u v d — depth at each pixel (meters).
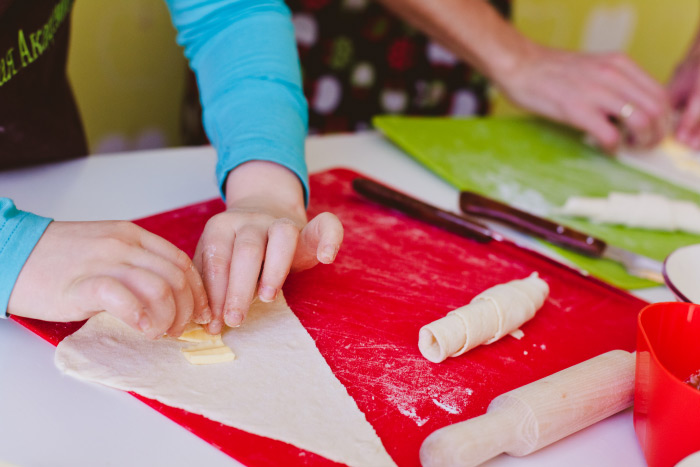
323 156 1.15
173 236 0.81
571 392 0.53
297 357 0.60
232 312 0.58
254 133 0.79
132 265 0.55
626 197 1.05
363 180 0.98
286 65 0.87
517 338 0.69
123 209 0.88
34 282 0.56
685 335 0.55
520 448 0.51
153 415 0.53
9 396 0.52
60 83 1.02
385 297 0.73
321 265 0.78
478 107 1.84
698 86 1.47
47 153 0.97
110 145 1.81
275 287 0.60
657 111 1.33
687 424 0.47
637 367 0.54
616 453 0.54
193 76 1.55
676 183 1.23
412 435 0.53
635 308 0.77
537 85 1.39
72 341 0.58
